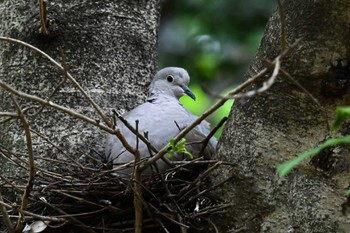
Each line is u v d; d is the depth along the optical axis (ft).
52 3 35.68
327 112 28.71
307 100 28.91
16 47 35.19
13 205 27.91
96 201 30.63
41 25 34.32
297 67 28.76
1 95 34.94
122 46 36.42
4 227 32.42
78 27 35.70
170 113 33.60
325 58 28.45
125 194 29.86
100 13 36.29
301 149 28.86
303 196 28.35
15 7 35.68
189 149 32.58
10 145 34.01
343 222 27.81
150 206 29.17
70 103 34.65
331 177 28.25
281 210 28.68
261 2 58.70
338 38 28.35
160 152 26.16
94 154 34.17
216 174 30.17
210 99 57.72
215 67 59.00
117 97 35.68
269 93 29.48
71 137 34.24
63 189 30.40
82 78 35.24
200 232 29.94
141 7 37.55
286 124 29.19
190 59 59.47
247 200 29.27
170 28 61.16
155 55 37.91
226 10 59.16
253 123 29.71
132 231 30.81
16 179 32.12
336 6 28.30
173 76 38.70
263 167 29.25
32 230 30.22
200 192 29.76
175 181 30.76
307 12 28.76
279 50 29.35
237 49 59.16
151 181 29.68
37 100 24.45
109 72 35.81
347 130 28.37
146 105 34.14
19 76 34.86
